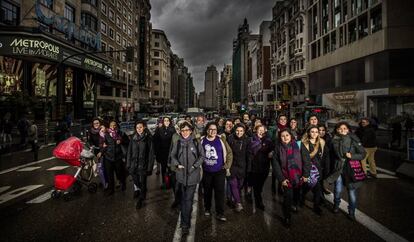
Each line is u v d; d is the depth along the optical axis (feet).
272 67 168.55
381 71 68.90
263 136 16.90
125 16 154.30
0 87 59.57
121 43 146.92
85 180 20.04
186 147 13.52
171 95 362.94
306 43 117.50
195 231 13.30
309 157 14.01
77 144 19.39
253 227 13.78
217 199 14.60
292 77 127.95
